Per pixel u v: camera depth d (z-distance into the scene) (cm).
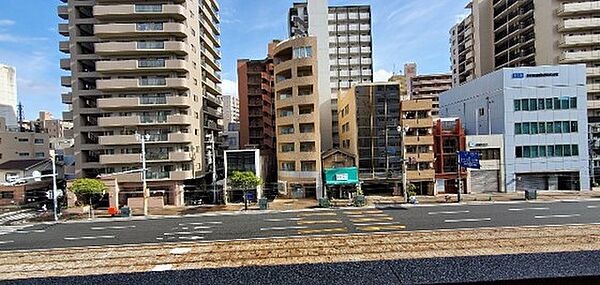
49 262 1848
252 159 4234
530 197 3566
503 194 3994
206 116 5319
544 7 5116
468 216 2806
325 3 5472
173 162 4219
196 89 4694
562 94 4153
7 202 4459
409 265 233
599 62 4953
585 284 202
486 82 4566
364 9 6938
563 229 2209
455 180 4184
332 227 2555
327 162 4159
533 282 201
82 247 2200
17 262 1870
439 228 2397
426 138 4088
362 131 4162
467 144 4178
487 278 206
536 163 4162
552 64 5012
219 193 4203
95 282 228
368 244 1981
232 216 3206
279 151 4488
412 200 3550
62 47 4547
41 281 227
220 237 2353
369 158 4153
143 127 4281
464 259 237
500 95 4253
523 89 4172
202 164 4872
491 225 2442
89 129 4416
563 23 4916
